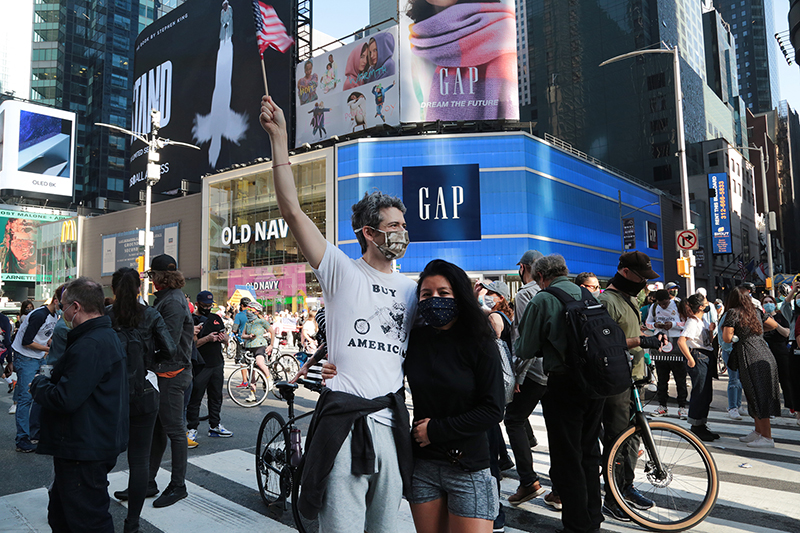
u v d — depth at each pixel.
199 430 7.60
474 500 2.28
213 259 44.12
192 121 50.97
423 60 37.41
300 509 2.18
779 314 8.58
